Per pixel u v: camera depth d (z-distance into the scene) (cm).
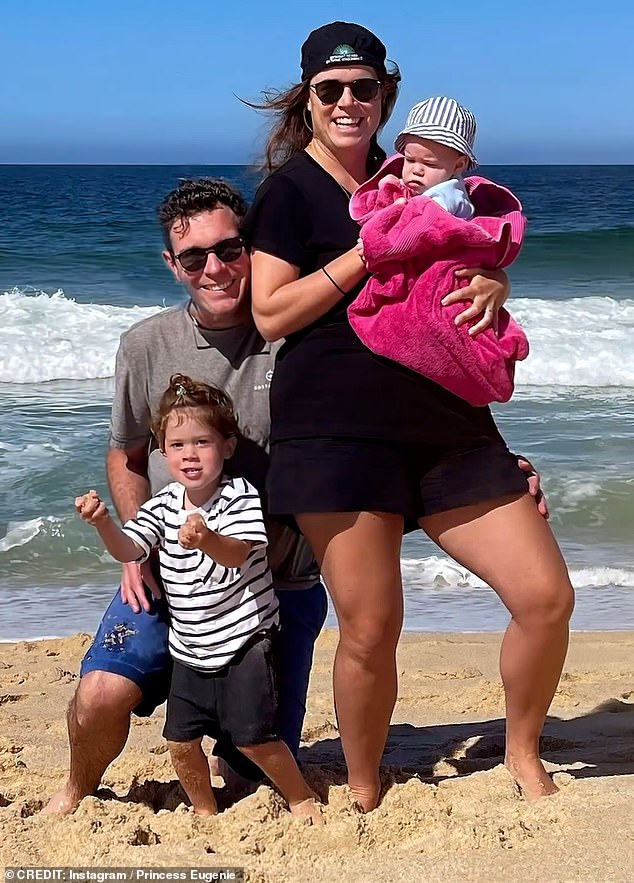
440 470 336
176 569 332
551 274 2153
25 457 990
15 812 356
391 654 337
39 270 2152
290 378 329
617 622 702
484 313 325
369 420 322
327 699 544
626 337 1500
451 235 315
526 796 353
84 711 341
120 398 366
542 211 3819
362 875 303
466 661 615
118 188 5859
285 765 335
